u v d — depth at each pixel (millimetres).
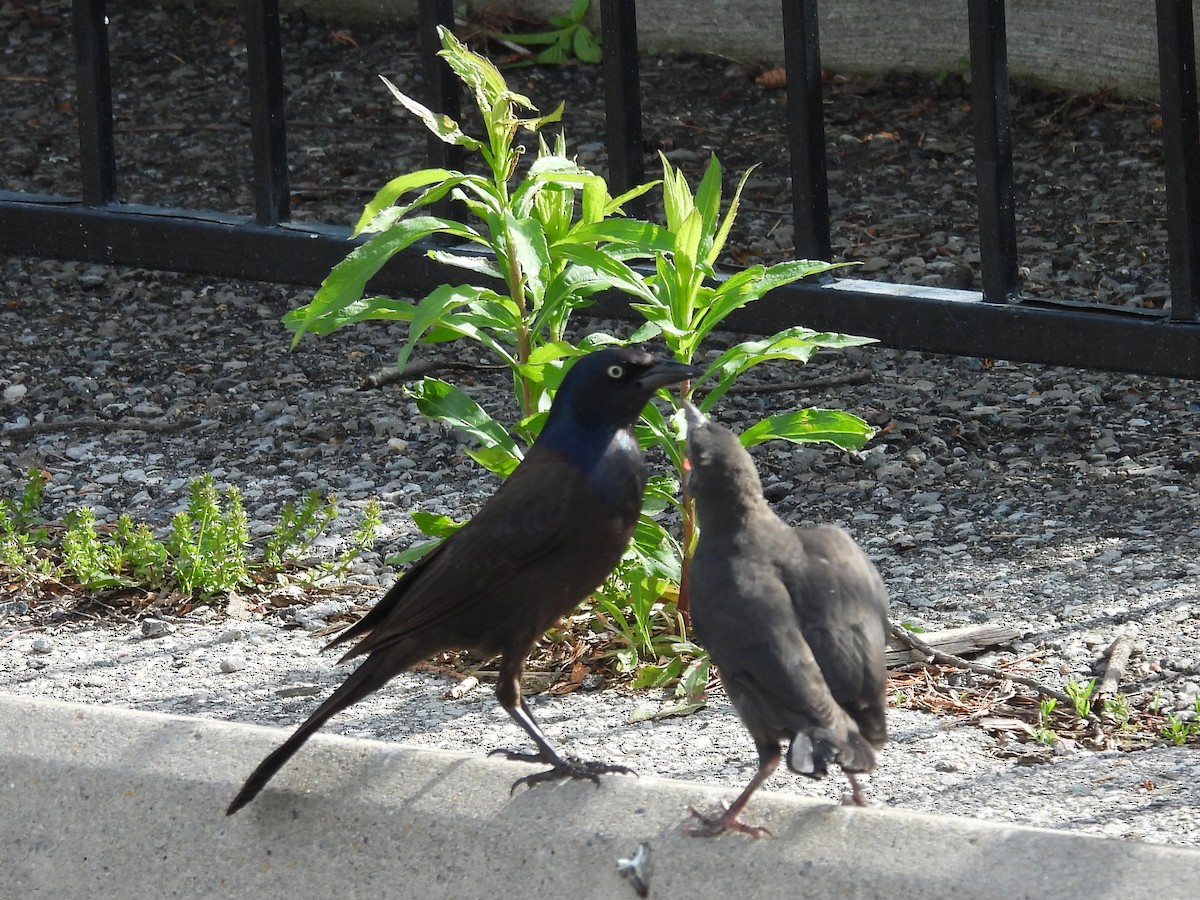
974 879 5883
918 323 11633
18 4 24484
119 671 9312
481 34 21766
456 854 6574
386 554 10797
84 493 12312
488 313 9094
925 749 7949
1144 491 11234
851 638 6227
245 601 10273
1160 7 10422
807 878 6074
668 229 9172
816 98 11742
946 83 19953
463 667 9242
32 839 7117
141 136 20391
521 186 8727
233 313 16328
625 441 7191
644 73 21203
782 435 8711
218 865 6852
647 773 7801
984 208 11305
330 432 13297
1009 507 11141
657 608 9328
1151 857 5805
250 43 13203
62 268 17734
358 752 7012
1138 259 15547
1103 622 9203
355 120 20484
